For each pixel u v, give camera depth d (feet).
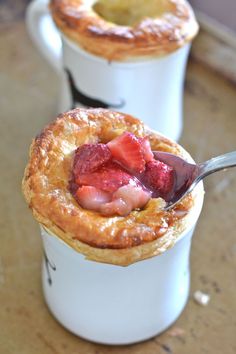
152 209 1.22
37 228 1.62
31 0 2.22
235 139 1.87
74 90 1.70
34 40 1.88
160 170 1.26
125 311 1.34
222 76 2.02
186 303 1.50
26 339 1.42
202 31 2.03
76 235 1.18
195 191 1.27
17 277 1.53
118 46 1.55
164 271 1.30
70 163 1.27
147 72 1.61
